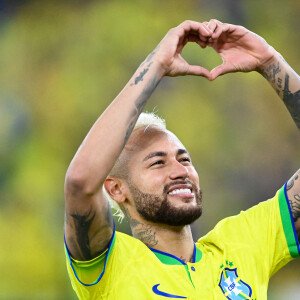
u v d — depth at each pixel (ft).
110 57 197.36
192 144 179.22
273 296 171.12
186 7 202.49
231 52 38.45
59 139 187.52
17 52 203.82
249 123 183.62
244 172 178.40
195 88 183.21
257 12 206.59
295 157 182.50
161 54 35.35
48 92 195.83
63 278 157.89
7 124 188.14
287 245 39.22
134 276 35.68
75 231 34.58
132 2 202.59
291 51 205.77
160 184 37.09
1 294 154.61
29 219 171.32
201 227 165.99
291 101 38.63
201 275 36.81
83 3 206.69
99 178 33.24
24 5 209.46
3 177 179.11
